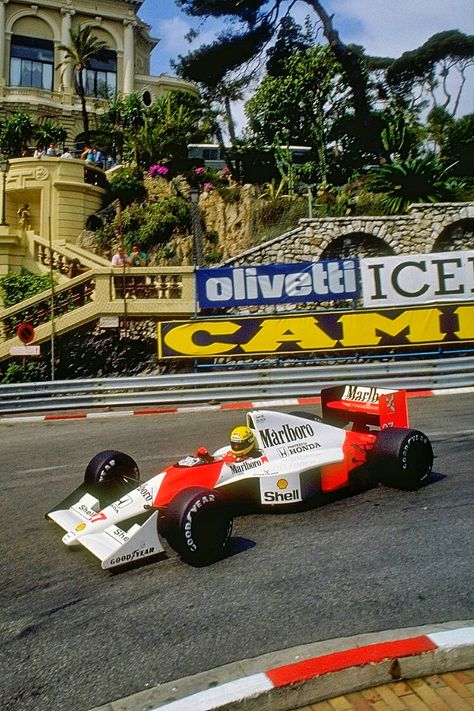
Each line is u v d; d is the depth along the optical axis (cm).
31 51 4297
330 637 430
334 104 3656
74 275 2134
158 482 609
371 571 524
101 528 579
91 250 2414
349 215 2203
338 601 479
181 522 550
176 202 2458
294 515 666
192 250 2341
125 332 1641
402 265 1497
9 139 3105
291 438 689
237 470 639
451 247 1827
